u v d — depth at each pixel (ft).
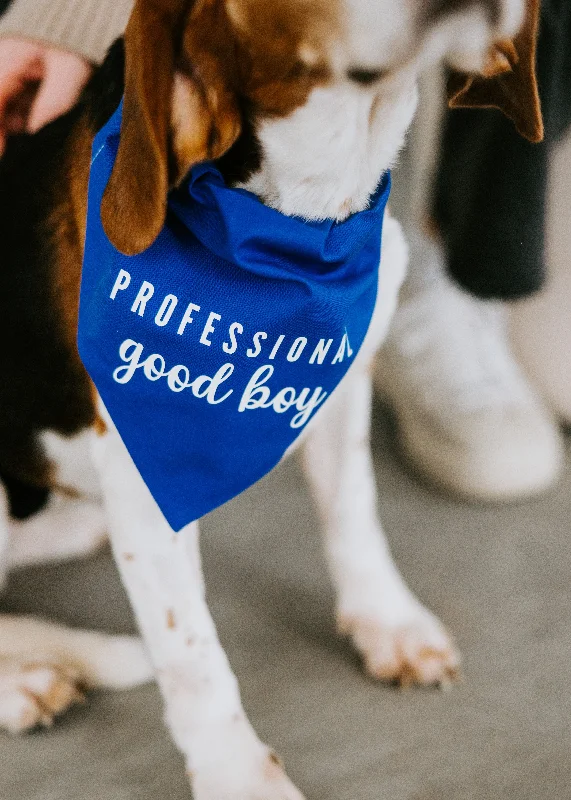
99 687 5.43
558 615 5.96
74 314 4.67
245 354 4.47
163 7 3.72
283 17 3.82
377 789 4.67
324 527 5.77
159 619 4.61
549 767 4.80
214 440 4.58
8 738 5.12
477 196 6.67
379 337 5.24
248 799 4.46
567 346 8.00
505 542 6.74
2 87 5.32
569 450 7.98
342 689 5.40
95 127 4.65
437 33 3.74
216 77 3.97
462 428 7.29
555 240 7.85
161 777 4.79
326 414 5.48
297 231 4.36
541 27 5.82
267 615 6.04
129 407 4.47
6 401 5.23
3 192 5.07
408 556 6.61
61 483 5.52
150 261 4.32
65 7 5.98
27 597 6.27
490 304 8.11
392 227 5.14
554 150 7.54
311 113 4.14
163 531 4.60
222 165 4.37
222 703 4.63
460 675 5.46
